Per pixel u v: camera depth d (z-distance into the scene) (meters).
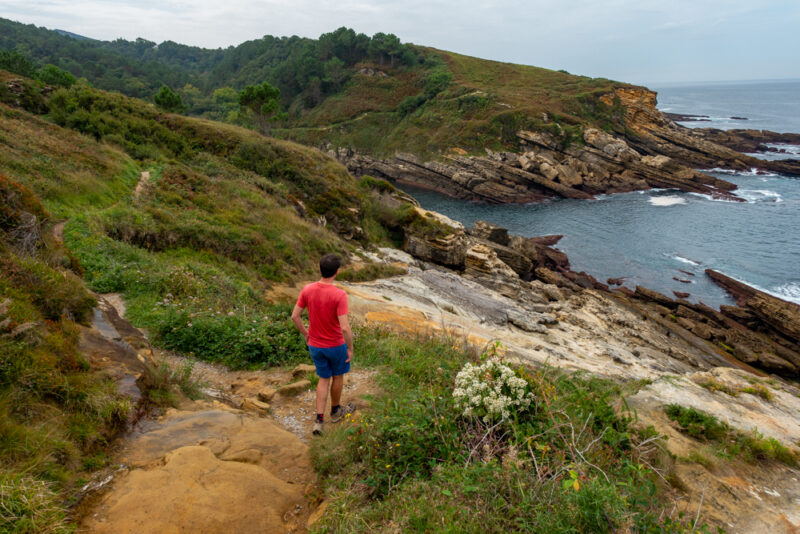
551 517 2.49
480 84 96.00
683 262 34.94
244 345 6.62
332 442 3.67
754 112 167.88
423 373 5.77
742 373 8.55
